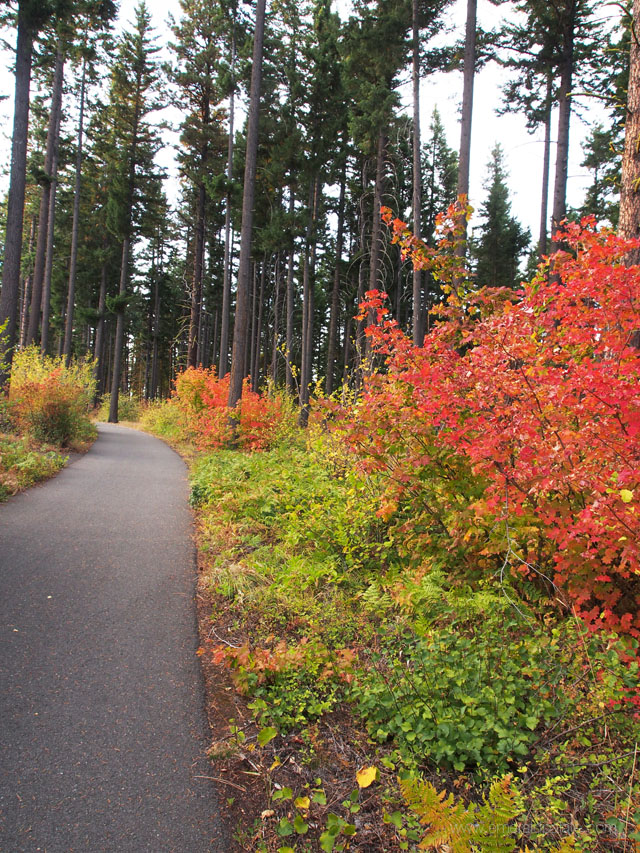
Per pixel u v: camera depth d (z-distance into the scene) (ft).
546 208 59.16
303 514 20.99
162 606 14.57
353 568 17.49
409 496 15.03
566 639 10.48
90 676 10.82
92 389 55.88
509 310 11.56
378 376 14.94
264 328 135.64
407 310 94.99
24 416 41.57
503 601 11.99
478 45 46.98
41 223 81.35
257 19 44.80
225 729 9.65
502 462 10.96
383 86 54.85
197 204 101.19
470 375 11.45
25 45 42.75
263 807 7.92
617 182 16.52
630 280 9.80
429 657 10.33
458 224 15.26
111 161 99.86
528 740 8.71
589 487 9.42
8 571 15.70
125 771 8.30
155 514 24.40
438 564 14.74
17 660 11.09
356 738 9.59
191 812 7.65
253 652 11.90
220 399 54.08
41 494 25.93
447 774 8.54
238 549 19.54
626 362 10.32
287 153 74.18
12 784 7.77
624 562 9.27
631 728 8.80
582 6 45.06
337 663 11.47
